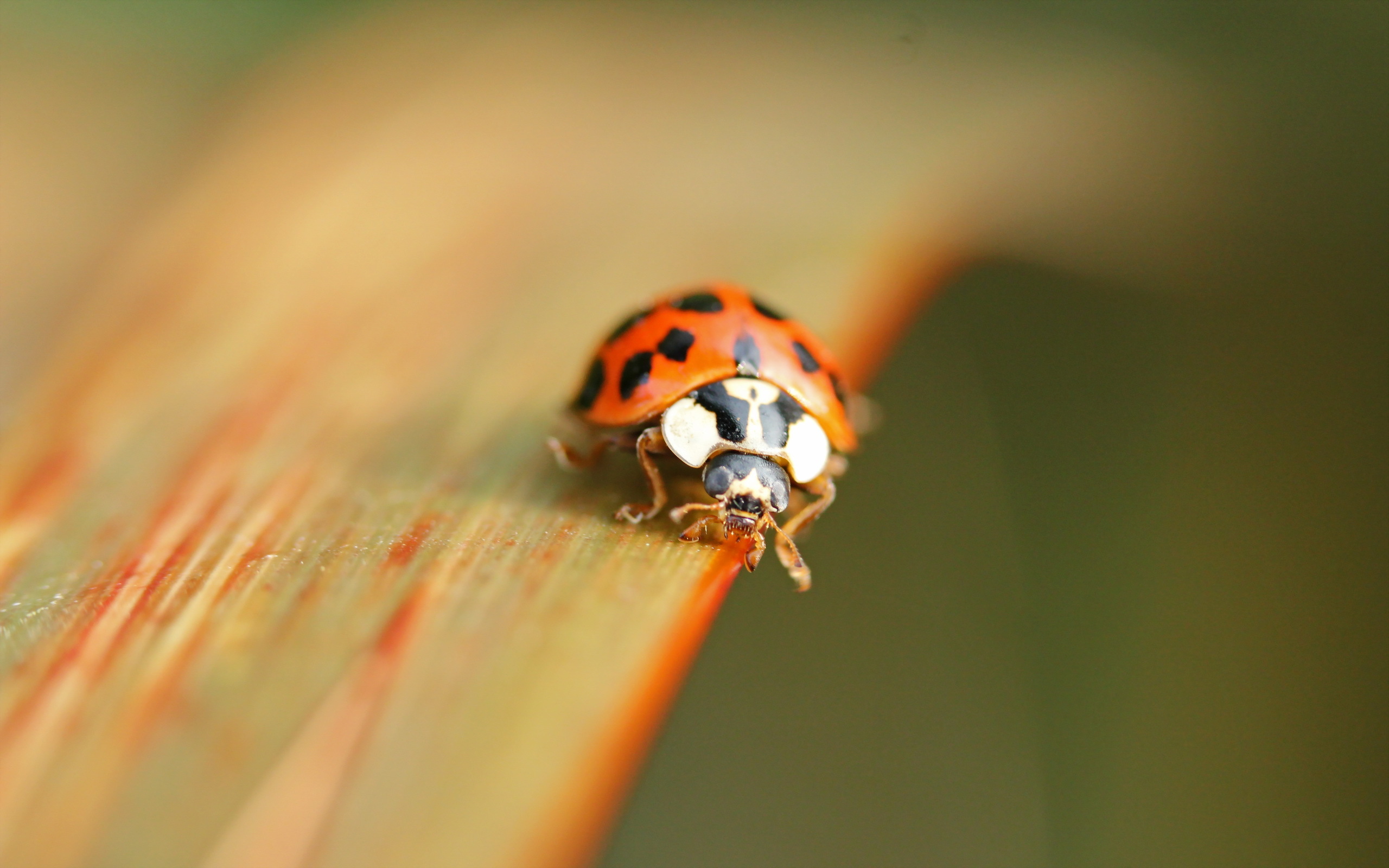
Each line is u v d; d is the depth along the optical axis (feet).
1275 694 0.25
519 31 0.31
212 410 0.25
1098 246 0.27
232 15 0.31
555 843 0.20
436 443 0.25
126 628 0.22
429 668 0.22
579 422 0.25
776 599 0.26
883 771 0.26
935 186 0.27
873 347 0.26
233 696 0.22
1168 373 0.27
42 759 0.22
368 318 0.26
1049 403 0.27
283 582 0.23
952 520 0.26
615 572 0.23
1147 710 0.26
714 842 0.26
